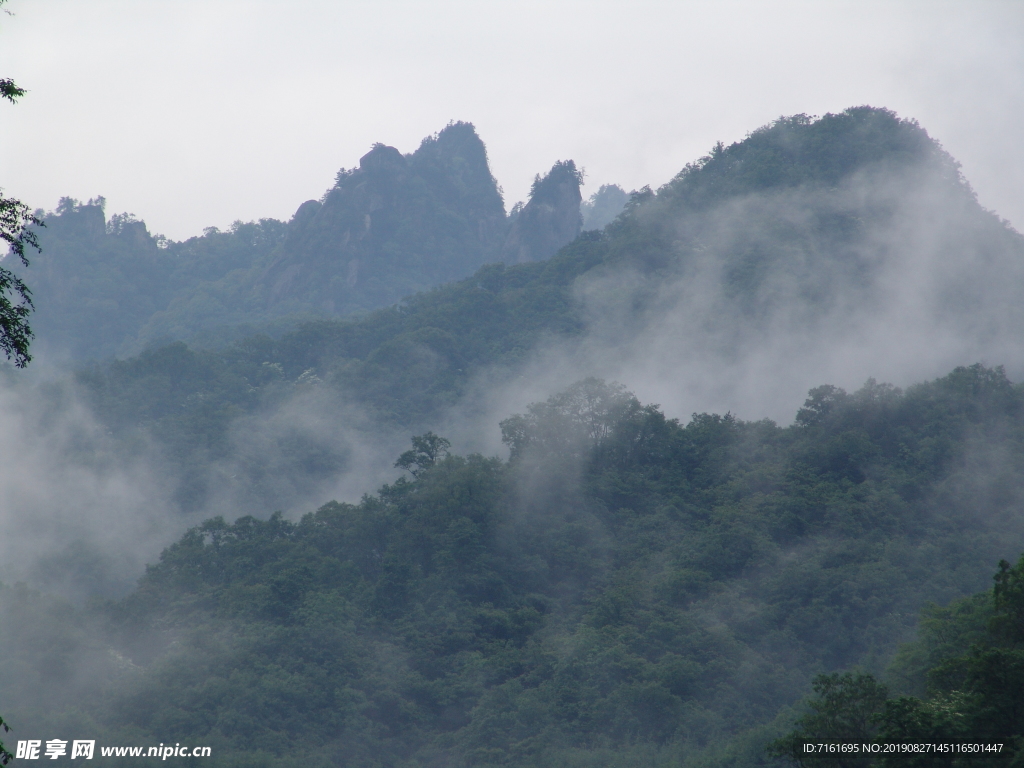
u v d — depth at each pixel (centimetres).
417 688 13725
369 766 12438
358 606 15225
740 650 13600
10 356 4750
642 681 13025
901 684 9912
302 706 12950
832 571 15062
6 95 4881
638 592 15325
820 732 7356
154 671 12912
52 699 12338
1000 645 7738
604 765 11575
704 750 11544
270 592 14950
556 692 13175
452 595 15500
